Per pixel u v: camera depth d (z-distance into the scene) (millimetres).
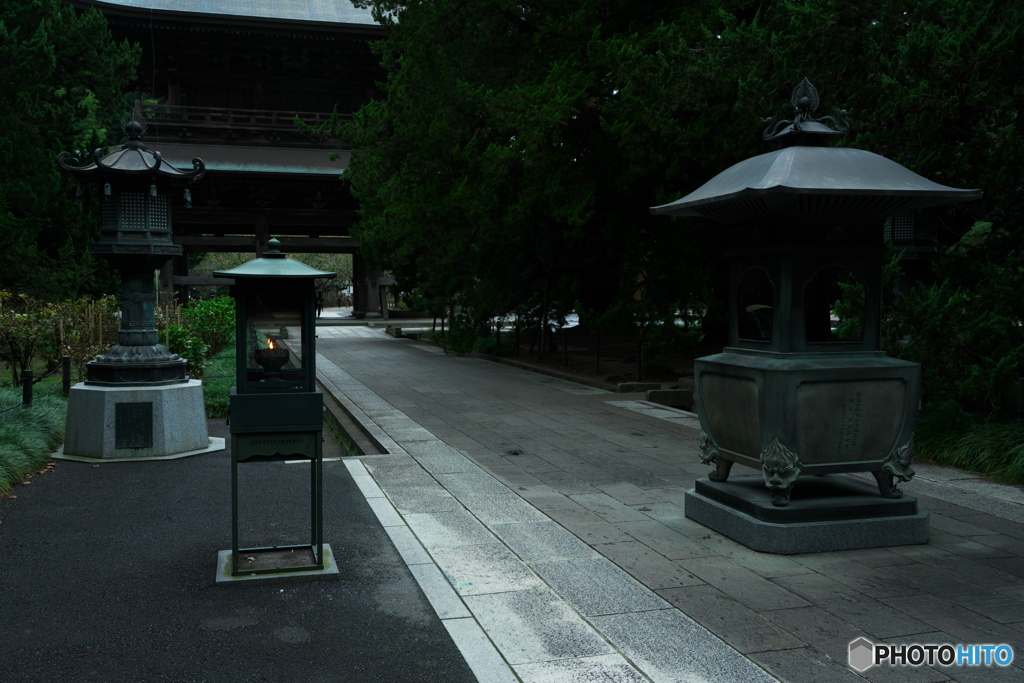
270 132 41812
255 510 6984
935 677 3811
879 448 5906
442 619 4539
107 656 4094
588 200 15312
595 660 4012
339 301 77562
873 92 10812
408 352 26922
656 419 12484
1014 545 5852
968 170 9180
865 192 5363
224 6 42219
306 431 5340
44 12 23219
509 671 3904
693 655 4051
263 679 3842
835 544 5711
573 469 8695
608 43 14789
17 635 4352
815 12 10953
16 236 18328
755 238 6117
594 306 26016
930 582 5074
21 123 19438
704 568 5363
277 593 4973
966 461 8461
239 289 5223
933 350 9305
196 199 41656
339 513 6852
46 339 15000
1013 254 9664
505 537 6113
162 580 5211
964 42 9031
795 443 5691
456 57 18156
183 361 10102
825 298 6059
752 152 13148
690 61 13297
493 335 27891
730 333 6574
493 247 18312
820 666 3924
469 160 16344
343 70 43438
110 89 25766
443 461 9133
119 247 9359
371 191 25516
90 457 9352
